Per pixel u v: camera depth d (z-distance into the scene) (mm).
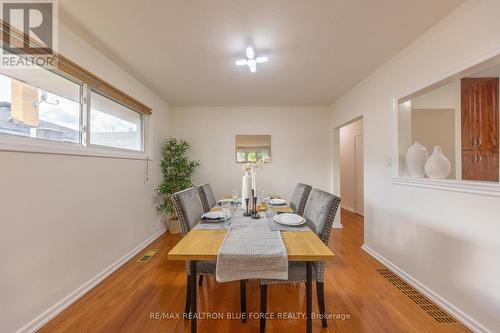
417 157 2115
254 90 3334
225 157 4215
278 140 4227
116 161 2438
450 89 2799
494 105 2473
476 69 1554
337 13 1649
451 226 1669
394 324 1551
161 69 2600
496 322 1365
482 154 2531
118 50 2168
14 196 1393
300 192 2496
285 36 1946
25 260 1448
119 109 2660
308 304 1341
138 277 2195
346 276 2205
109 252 2289
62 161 1737
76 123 1989
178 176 3709
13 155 1390
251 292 1950
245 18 1707
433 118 3004
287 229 1559
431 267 1846
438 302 1754
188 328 1521
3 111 1408
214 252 1170
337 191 4074
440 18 1706
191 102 3959
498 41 1357
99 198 2150
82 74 1926
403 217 2193
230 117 4215
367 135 2861
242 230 1527
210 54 2256
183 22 1751
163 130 3797
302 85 3131
